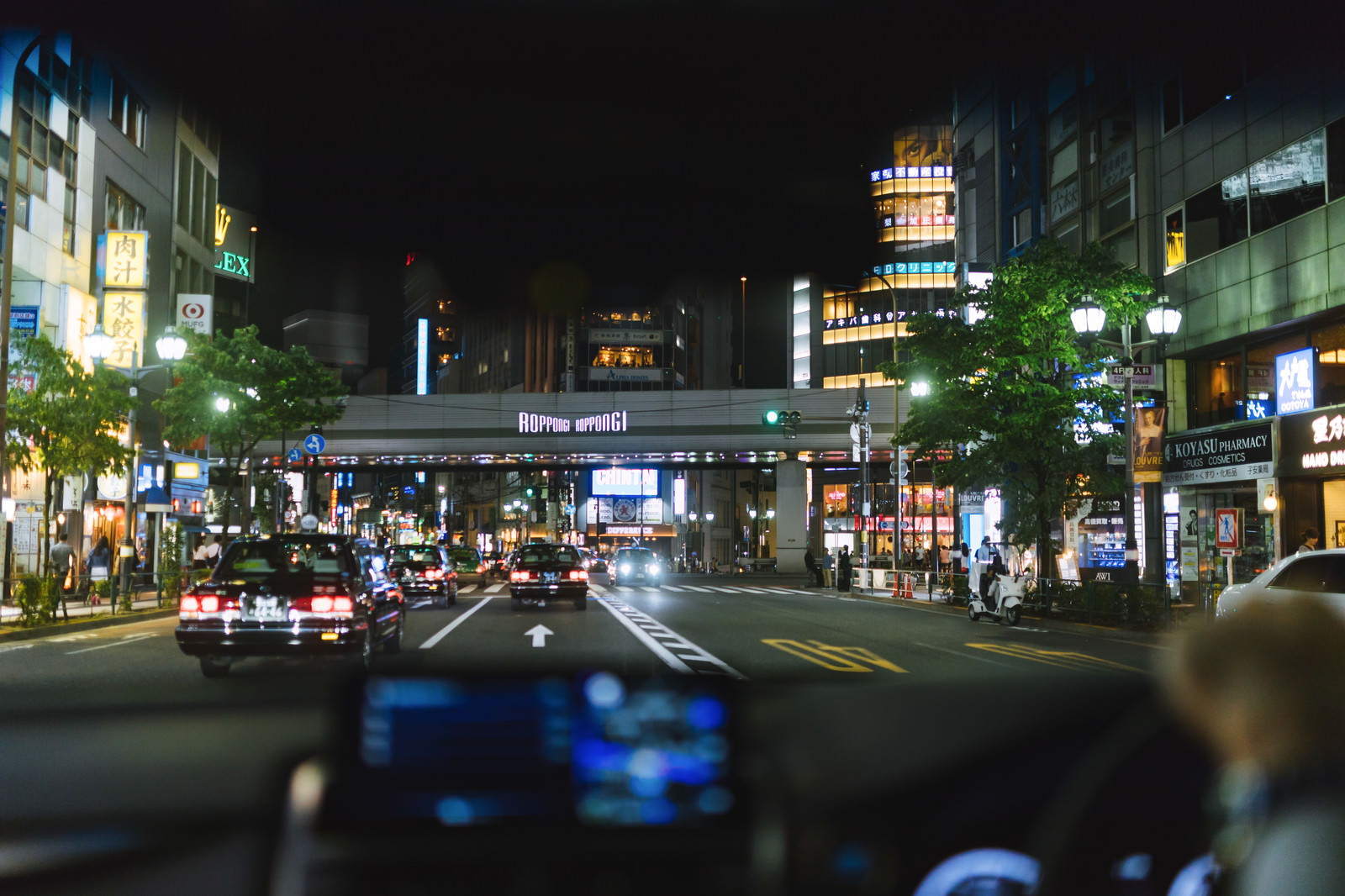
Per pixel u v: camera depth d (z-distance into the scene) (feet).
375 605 41.60
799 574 205.26
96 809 14.78
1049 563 82.38
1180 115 91.40
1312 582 40.34
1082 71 109.60
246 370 103.09
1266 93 79.82
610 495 298.76
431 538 353.10
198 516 138.62
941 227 328.70
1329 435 72.33
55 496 95.04
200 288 150.30
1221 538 61.82
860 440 140.05
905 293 325.01
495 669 8.63
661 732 8.91
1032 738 9.87
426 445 197.88
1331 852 3.86
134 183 123.44
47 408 70.95
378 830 8.45
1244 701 4.15
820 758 12.98
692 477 320.70
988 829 7.75
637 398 198.90
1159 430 78.84
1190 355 90.79
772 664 41.11
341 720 8.57
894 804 8.76
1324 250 73.46
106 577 82.43
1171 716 4.76
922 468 241.76
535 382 384.06
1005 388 78.74
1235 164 83.51
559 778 8.63
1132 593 66.90
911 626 68.59
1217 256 85.92
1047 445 78.48
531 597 82.69
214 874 11.90
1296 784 4.13
